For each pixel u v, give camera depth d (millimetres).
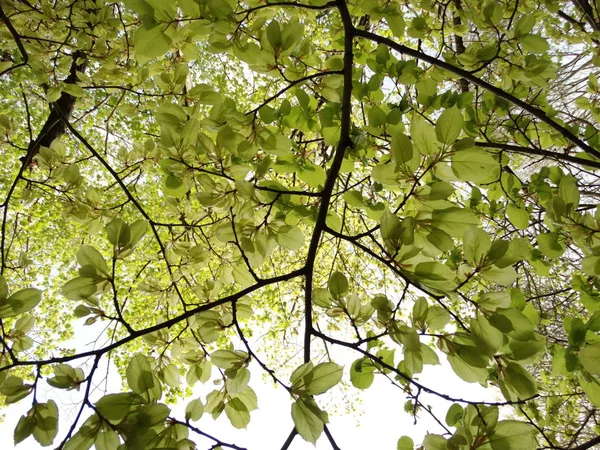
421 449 1273
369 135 2049
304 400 1064
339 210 5047
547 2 2654
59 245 5770
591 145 2352
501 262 1090
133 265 5418
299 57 1821
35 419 1047
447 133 1131
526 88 2309
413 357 1112
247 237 1643
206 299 2010
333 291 1309
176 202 2225
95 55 2430
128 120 5520
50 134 3561
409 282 1173
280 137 1622
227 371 1273
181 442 1051
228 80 6004
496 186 2457
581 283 1774
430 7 2471
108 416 984
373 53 2441
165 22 1392
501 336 1068
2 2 2324
